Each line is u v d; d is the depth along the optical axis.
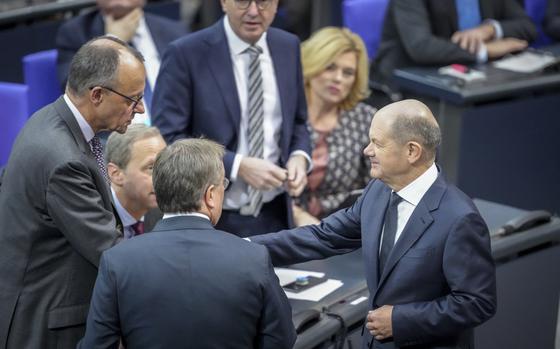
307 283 9.57
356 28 16.77
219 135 10.45
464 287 7.46
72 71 7.74
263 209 10.95
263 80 10.61
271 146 10.78
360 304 9.21
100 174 7.90
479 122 14.98
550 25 17.97
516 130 15.33
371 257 7.97
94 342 6.83
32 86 14.07
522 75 15.39
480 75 15.25
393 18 16.17
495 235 10.56
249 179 10.29
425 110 7.61
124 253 6.87
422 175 7.72
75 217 7.59
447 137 15.13
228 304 6.77
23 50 17.52
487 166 15.25
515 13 16.98
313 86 12.20
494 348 10.50
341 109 12.49
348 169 12.38
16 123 13.10
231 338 6.80
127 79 7.71
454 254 7.49
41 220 7.74
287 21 20.08
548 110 15.58
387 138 7.55
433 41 15.82
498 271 10.36
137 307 6.73
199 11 20.14
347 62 12.05
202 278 6.77
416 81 15.27
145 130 9.12
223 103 10.41
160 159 7.00
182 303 6.72
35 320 7.88
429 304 7.61
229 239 6.98
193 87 10.39
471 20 16.69
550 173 15.82
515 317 10.66
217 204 7.09
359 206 8.47
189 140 7.09
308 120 12.22
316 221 11.71
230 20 10.31
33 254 7.85
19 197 7.77
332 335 8.88
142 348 6.77
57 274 7.88
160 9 19.30
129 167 9.02
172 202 6.95
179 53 10.33
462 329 7.57
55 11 17.83
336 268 10.06
